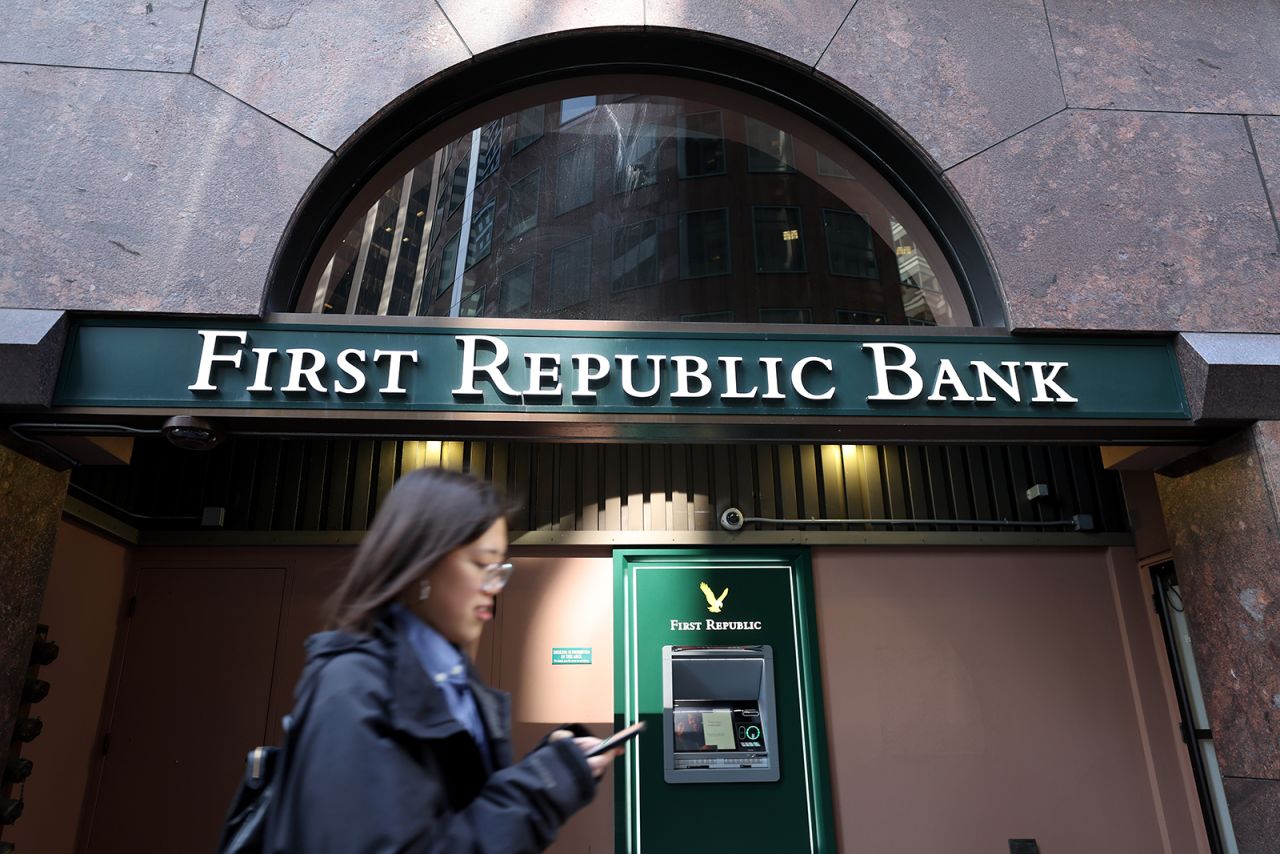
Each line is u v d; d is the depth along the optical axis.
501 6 3.55
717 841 4.73
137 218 3.10
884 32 3.71
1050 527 5.45
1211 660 3.39
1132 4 3.91
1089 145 3.62
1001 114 3.62
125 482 4.96
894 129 3.59
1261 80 3.84
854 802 4.86
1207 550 3.45
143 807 4.64
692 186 3.76
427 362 3.06
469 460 5.34
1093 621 5.30
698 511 5.30
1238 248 3.52
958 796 4.89
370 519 5.20
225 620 4.98
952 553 5.37
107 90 3.26
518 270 3.54
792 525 5.31
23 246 3.01
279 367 3.00
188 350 3.00
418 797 0.87
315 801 0.85
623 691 4.95
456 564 1.06
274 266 3.14
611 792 4.82
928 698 5.06
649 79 3.72
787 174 3.77
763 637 5.09
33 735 3.64
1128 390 3.30
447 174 3.62
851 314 3.53
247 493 5.19
